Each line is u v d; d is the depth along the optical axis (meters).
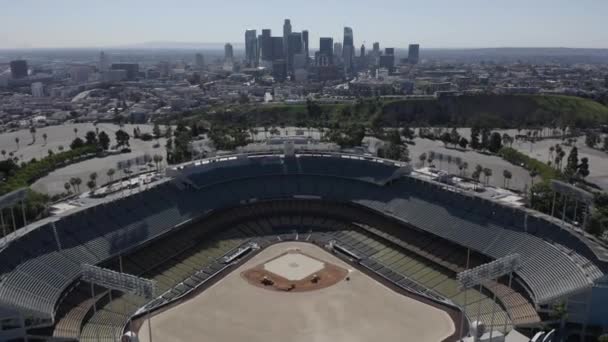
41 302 117.69
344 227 175.12
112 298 131.00
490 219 153.25
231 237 169.38
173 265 150.75
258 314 125.06
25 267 125.44
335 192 188.50
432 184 175.38
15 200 131.38
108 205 158.12
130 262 147.38
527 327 115.12
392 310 127.06
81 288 132.00
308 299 132.25
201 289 137.38
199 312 125.81
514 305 124.69
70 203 181.00
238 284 140.12
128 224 156.12
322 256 157.62
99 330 117.44
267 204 188.00
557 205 167.12
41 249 133.25
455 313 125.50
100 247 143.88
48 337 109.75
